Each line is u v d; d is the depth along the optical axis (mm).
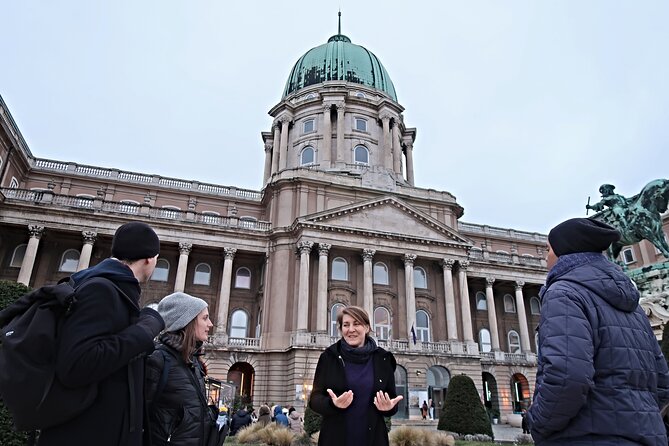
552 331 3703
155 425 4082
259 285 45562
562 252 4449
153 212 42469
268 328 40969
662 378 4059
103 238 41188
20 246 40469
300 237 42281
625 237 15516
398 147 61844
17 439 9672
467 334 44375
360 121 61906
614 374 3670
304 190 46188
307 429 21703
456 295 46812
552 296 3947
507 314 54094
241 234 43688
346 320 5207
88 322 3141
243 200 50906
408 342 41938
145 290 42594
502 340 52844
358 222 44531
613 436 3510
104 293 3324
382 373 5016
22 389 2893
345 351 5086
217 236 43062
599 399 3600
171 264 44344
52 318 3113
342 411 4789
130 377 3551
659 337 14016
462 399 24031
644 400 3643
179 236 41938
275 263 43031
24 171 44344
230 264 42656
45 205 38750
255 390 38406
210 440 4461
